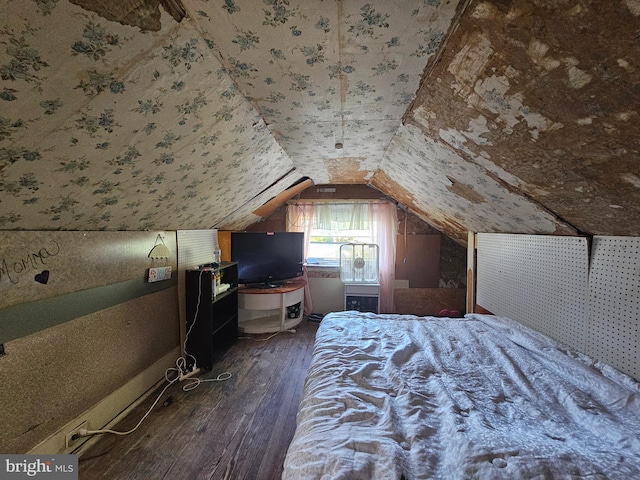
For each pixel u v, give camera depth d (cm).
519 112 98
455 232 352
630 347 131
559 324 175
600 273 147
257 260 377
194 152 159
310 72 117
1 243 134
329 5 83
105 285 193
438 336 198
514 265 223
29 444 147
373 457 94
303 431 111
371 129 177
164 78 103
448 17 84
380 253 439
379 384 142
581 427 109
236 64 112
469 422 110
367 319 238
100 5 71
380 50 102
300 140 201
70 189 130
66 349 166
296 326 398
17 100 81
